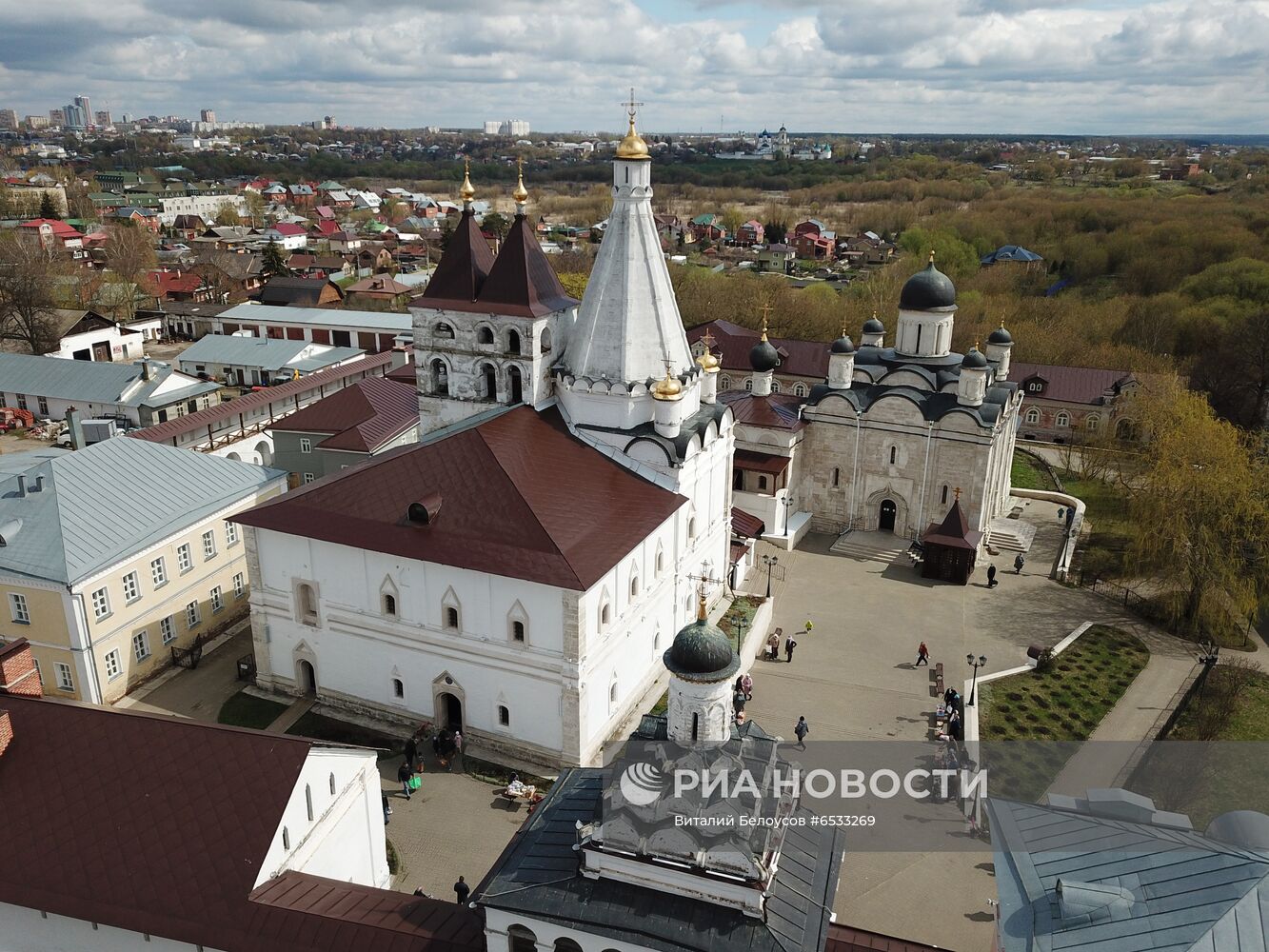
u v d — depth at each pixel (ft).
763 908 85.20
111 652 166.91
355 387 262.88
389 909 98.17
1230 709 168.35
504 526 150.92
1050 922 80.69
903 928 122.01
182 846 98.02
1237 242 580.71
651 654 177.17
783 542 248.73
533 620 146.72
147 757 103.30
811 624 206.28
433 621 155.53
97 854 98.22
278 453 258.37
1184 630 206.59
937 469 243.60
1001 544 250.98
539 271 182.91
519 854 93.76
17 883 97.71
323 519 159.53
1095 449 282.36
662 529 172.35
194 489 189.16
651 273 176.04
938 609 216.54
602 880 88.94
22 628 163.32
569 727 149.28
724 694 89.86
